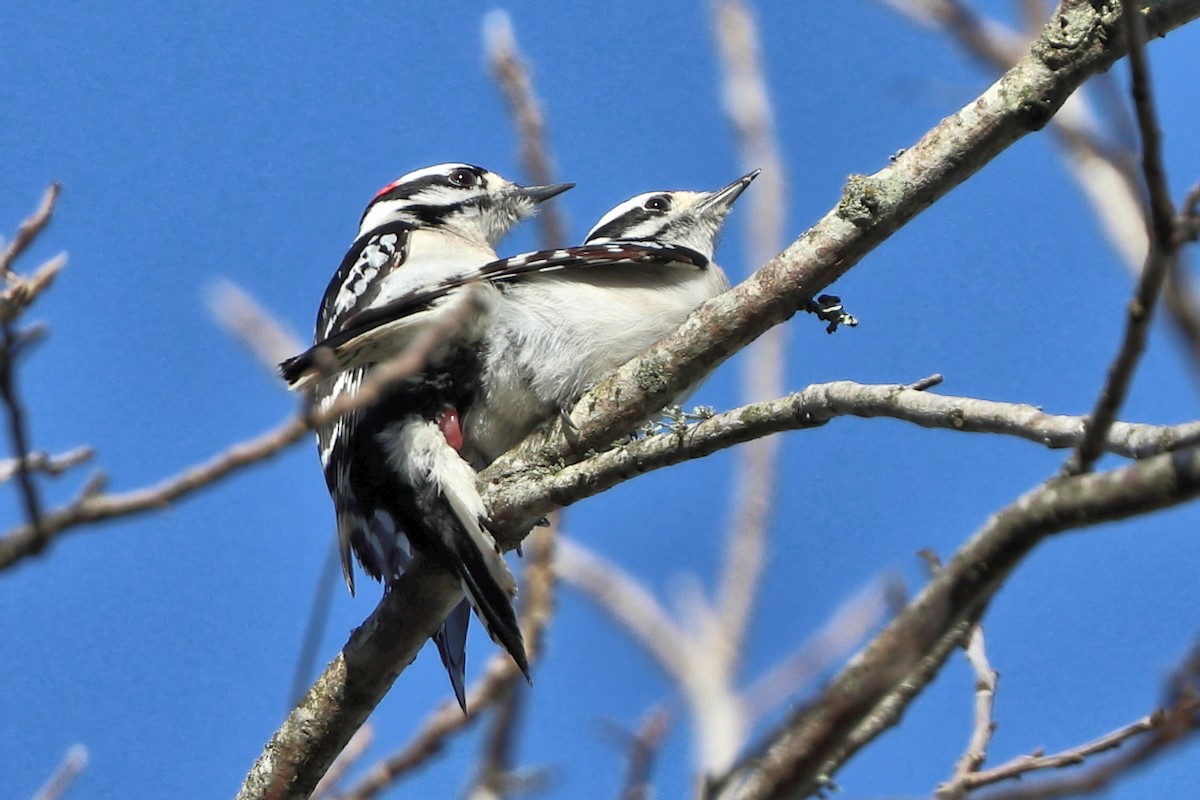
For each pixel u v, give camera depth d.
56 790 8.52
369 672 9.98
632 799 8.19
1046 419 6.52
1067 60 9.10
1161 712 6.54
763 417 8.47
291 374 8.62
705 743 8.76
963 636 7.04
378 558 11.52
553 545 10.83
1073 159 9.75
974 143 9.27
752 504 11.63
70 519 5.16
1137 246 9.29
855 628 9.13
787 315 9.68
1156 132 5.32
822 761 5.43
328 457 11.62
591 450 10.16
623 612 10.91
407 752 9.19
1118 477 5.28
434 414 11.05
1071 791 6.45
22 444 5.11
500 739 9.23
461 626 10.88
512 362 11.20
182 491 5.29
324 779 9.69
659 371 9.97
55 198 6.51
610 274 12.05
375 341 10.71
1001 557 5.46
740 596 11.08
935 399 7.18
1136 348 5.39
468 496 10.24
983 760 7.57
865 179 9.48
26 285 6.25
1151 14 9.02
